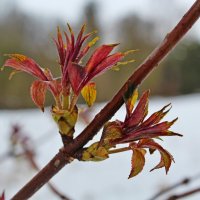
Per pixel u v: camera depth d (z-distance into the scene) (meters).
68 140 0.82
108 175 5.36
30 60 0.84
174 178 4.96
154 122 0.80
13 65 0.84
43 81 0.82
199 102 11.14
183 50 18.28
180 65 18.17
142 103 0.80
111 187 4.96
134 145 0.83
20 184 3.54
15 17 18.39
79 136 0.82
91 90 0.88
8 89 13.75
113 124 0.81
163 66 17.84
